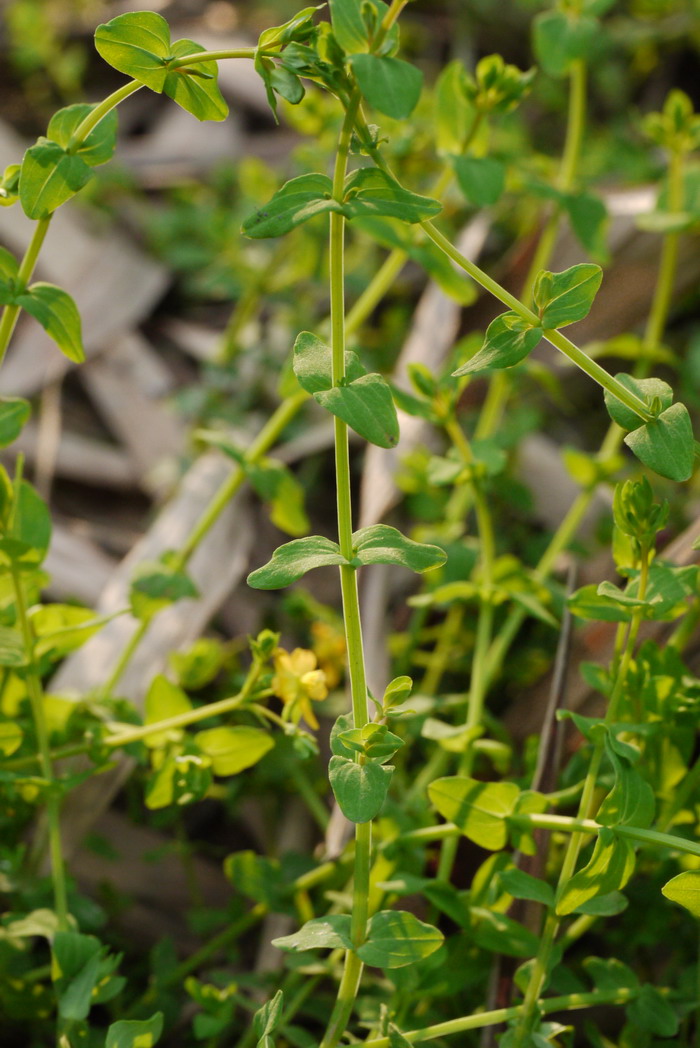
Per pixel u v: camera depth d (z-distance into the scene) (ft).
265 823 1.39
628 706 1.20
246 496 1.62
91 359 1.97
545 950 1.15
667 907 1.25
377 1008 1.22
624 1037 1.20
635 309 1.66
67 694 1.31
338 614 1.60
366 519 1.45
